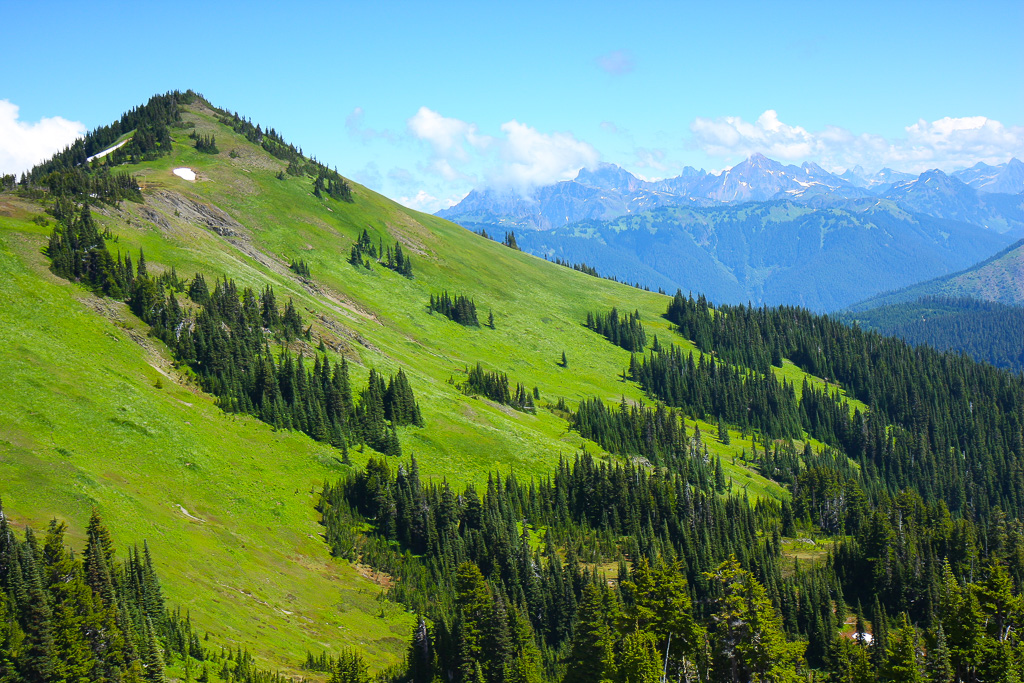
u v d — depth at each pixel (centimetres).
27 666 6356
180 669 7231
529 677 8625
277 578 10188
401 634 10194
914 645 8475
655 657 7225
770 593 12475
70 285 13588
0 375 10612
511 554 11888
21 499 8462
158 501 10075
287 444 13450
